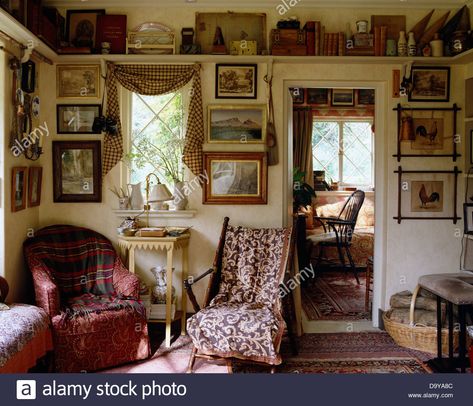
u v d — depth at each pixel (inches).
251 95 160.2
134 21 158.9
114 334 127.6
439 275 138.8
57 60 156.3
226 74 159.9
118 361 128.6
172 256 147.0
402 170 163.2
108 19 157.8
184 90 162.2
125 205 159.5
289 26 155.5
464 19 156.6
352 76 160.9
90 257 149.5
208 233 162.2
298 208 237.6
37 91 155.5
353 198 257.4
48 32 142.3
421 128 162.9
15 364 100.4
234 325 121.0
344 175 287.4
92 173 159.6
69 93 158.7
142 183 165.8
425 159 163.9
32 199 151.3
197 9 159.0
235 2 156.4
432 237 164.7
